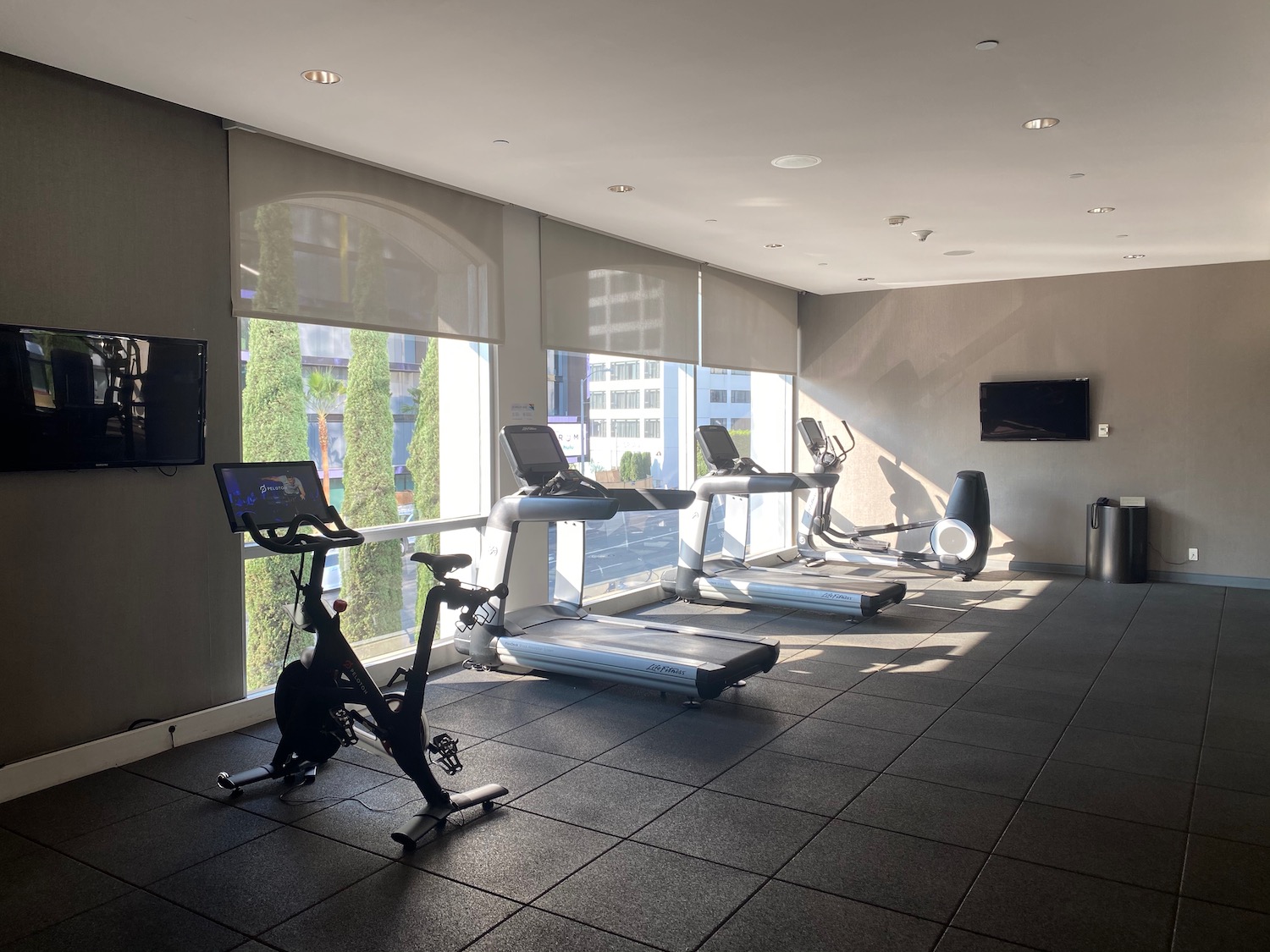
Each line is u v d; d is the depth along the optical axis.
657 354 7.27
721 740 4.14
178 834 3.21
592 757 3.94
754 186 5.25
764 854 3.04
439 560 3.36
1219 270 7.79
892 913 2.67
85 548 3.75
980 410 8.78
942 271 8.15
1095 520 8.19
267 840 3.16
